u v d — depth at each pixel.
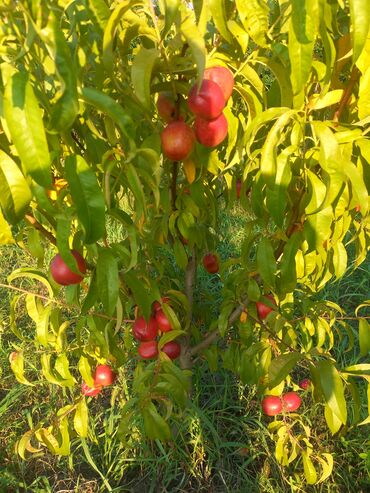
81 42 1.39
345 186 1.55
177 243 2.12
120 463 2.96
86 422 2.43
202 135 1.47
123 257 1.60
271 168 1.39
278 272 2.00
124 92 1.47
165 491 2.84
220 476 2.97
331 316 2.27
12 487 2.96
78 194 1.19
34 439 3.15
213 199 2.13
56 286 1.92
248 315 2.30
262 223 1.74
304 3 1.08
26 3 0.96
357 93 1.58
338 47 1.50
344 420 1.61
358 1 1.05
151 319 2.10
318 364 1.70
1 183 1.22
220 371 3.59
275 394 2.40
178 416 2.40
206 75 1.36
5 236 1.36
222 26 1.26
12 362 2.27
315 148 1.42
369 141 1.44
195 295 3.19
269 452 3.02
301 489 2.81
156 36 1.27
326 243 1.93
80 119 1.57
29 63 1.24
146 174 1.43
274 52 1.37
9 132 1.10
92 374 2.39
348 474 2.92
